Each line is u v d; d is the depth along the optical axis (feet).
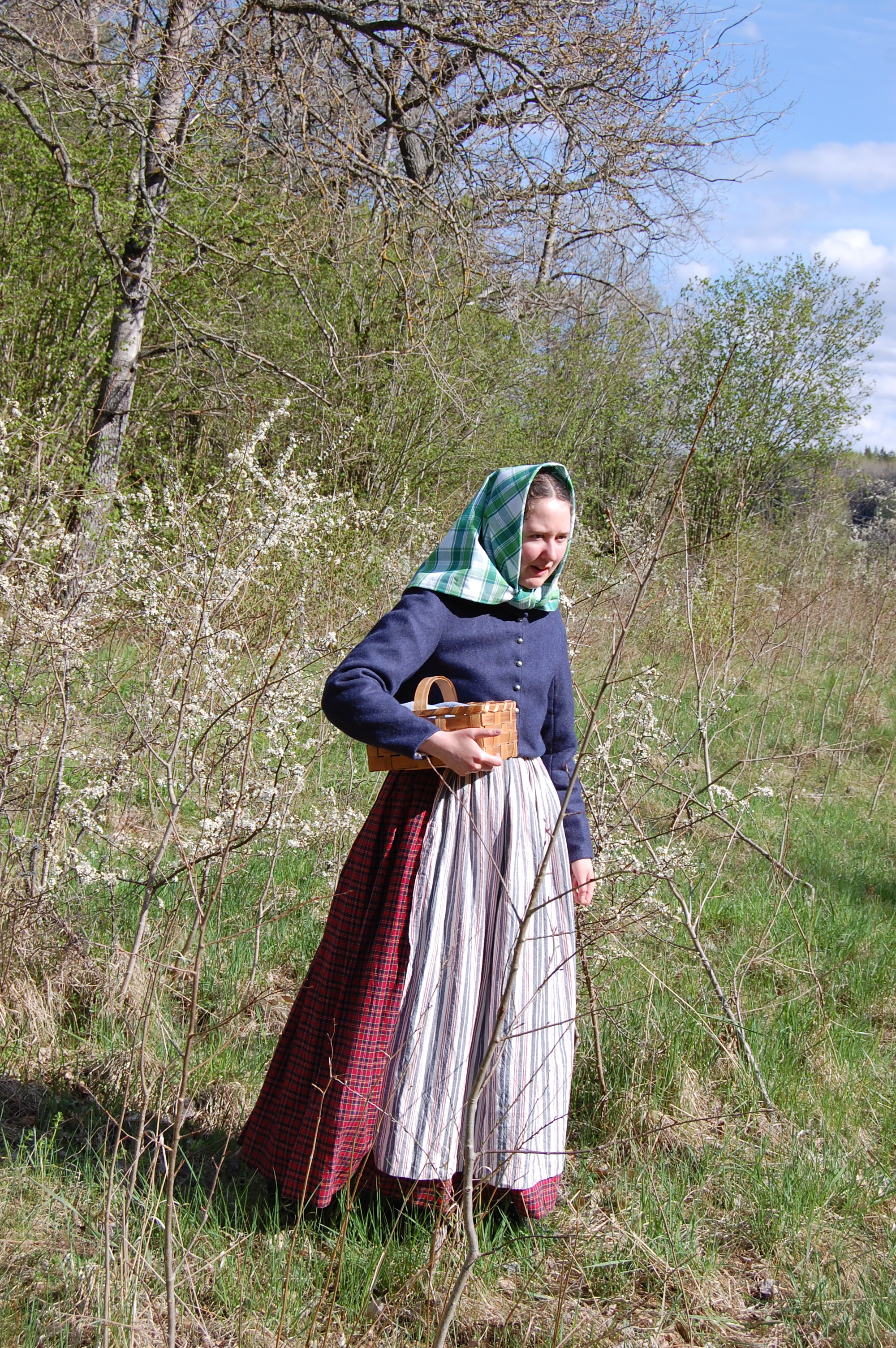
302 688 10.43
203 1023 9.77
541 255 35.01
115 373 25.03
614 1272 7.44
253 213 26.14
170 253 25.58
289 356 33.12
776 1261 7.85
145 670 11.95
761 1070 10.09
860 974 12.51
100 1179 7.65
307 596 12.54
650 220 29.40
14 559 10.02
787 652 28.40
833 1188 8.51
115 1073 8.93
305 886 12.71
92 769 11.53
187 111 24.21
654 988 11.02
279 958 11.32
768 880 15.17
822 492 48.49
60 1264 6.80
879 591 34.35
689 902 13.48
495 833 7.36
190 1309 6.61
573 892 8.45
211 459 25.71
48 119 26.18
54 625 9.92
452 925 7.20
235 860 12.00
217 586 10.02
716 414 46.98
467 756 7.02
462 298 27.58
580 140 25.86
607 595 13.30
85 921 10.81
